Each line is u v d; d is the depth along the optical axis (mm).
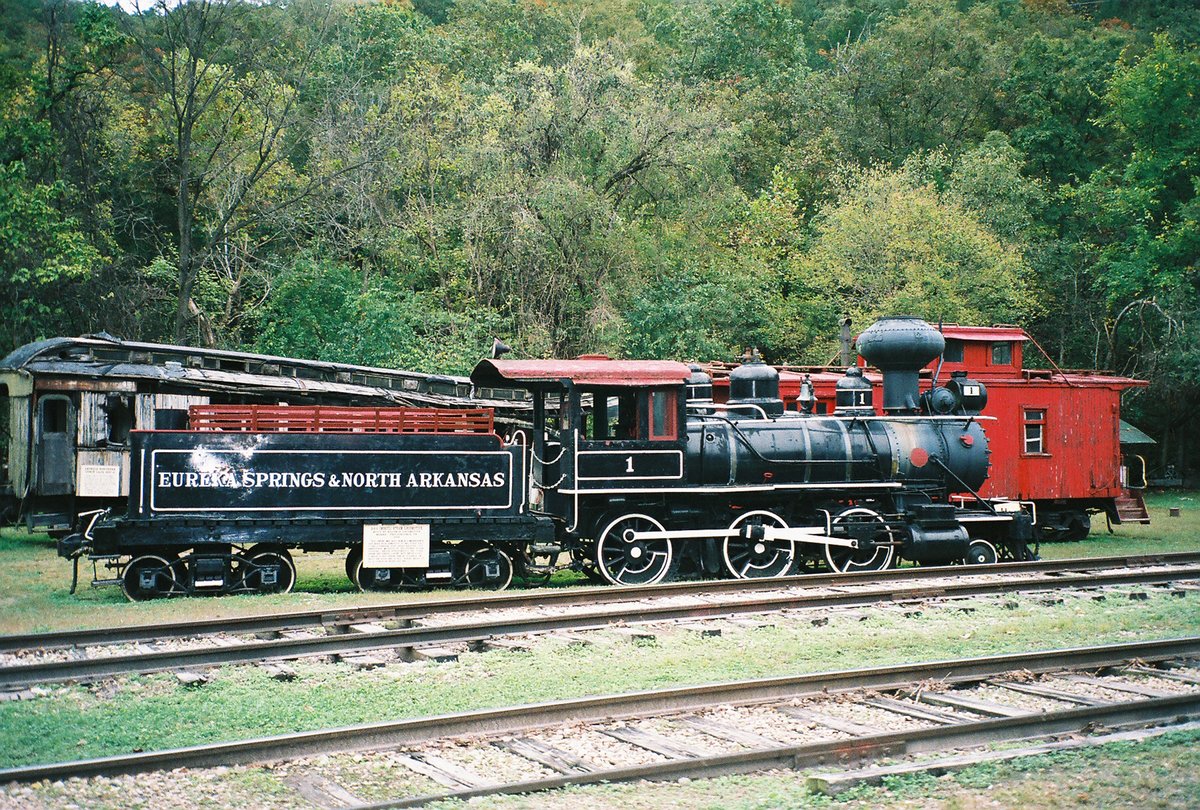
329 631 11172
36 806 5973
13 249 26125
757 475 16062
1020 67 51000
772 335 37031
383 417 14484
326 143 32531
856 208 36656
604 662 9953
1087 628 11773
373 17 43000
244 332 34250
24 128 27625
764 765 6754
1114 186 45000
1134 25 57969
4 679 8984
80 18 27781
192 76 28812
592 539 15555
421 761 6844
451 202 33938
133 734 7547
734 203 37500
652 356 32125
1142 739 7254
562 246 33219
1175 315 38344
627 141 34125
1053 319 43562
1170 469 42094
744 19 50500
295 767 6707
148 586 13492
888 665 9492
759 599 12656
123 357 20953
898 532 16828
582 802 6145
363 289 30656
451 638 10688
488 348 30688
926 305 33750
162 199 36375
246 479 13805
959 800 6160
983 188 41219
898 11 60438
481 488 14648
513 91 35125
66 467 20172
